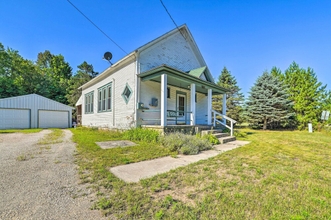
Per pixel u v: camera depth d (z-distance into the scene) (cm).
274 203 211
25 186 254
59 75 3519
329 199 225
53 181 275
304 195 235
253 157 454
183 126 786
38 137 823
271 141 780
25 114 1555
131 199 217
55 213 185
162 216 181
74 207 199
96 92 1294
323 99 1659
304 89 1708
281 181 285
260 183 277
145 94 883
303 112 1705
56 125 1731
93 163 373
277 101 1609
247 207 202
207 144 593
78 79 2952
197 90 1191
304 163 402
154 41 932
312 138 911
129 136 743
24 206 198
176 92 1091
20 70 2286
